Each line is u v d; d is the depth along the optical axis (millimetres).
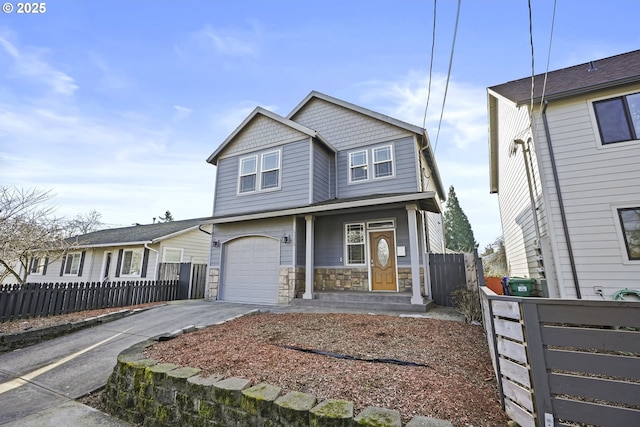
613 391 1962
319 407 2373
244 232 10406
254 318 6371
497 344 2621
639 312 1964
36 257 12719
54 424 3172
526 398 2182
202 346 4219
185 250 15109
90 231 20672
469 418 2322
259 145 11227
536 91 7473
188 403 2986
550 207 6508
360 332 4879
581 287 6008
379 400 2543
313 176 10039
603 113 6457
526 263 9312
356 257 9625
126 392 3467
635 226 5855
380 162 10344
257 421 2562
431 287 8672
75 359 4898
